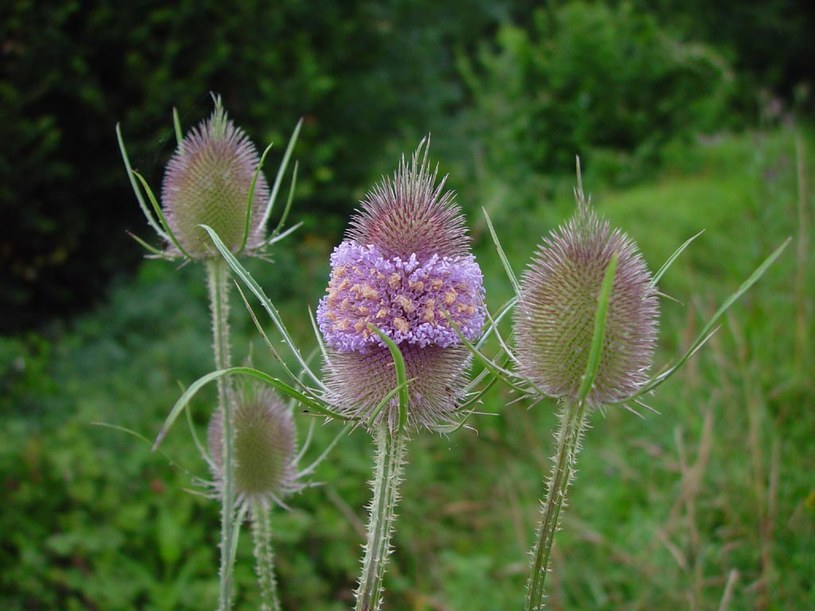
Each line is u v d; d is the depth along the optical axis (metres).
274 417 3.25
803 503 4.85
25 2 8.01
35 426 6.44
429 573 6.14
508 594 5.69
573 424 2.40
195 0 9.39
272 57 9.99
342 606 5.80
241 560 5.82
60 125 8.91
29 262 9.05
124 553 5.74
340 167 11.44
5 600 5.30
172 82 9.29
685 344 6.24
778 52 23.78
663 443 6.13
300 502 6.21
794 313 7.05
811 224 7.99
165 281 8.40
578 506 6.12
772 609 4.58
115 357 7.37
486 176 12.08
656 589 5.03
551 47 16.27
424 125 12.47
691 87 16.23
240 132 3.38
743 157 14.72
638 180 15.02
